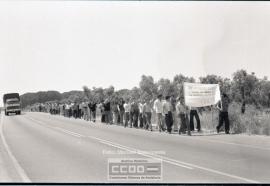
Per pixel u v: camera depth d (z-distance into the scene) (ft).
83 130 65.05
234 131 58.75
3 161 34.47
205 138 50.90
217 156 35.68
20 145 44.73
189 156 35.70
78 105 103.96
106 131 62.85
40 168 31.42
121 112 80.38
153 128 69.36
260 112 63.77
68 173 29.60
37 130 64.75
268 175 28.02
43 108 155.22
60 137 52.65
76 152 38.75
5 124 82.53
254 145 43.06
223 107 56.85
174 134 57.52
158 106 63.52
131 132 61.11
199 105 58.08
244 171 29.30
